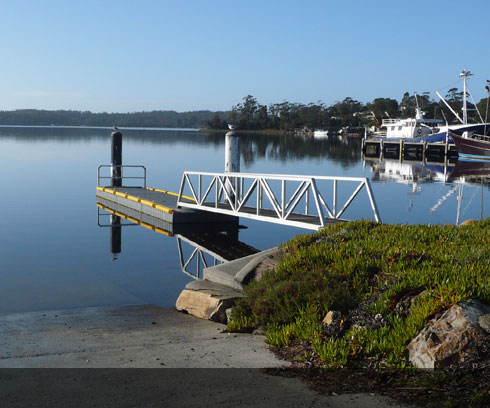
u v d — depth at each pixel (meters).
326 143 104.38
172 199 19.59
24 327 7.21
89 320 7.66
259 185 13.75
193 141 94.56
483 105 127.25
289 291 6.46
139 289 10.12
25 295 9.49
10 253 13.18
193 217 16.81
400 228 8.84
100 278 10.92
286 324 6.22
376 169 47.03
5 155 50.56
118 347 6.00
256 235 16.11
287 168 44.53
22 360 5.37
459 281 5.57
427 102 141.62
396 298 5.89
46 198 23.78
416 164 55.69
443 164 56.12
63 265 12.05
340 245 7.91
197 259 12.46
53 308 8.72
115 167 24.11
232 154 17.55
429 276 6.13
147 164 44.09
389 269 6.74
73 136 106.38
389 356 4.94
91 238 15.40
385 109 145.38
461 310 5.04
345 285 6.63
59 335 6.70
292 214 13.51
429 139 68.19
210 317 7.55
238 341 6.11
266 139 116.19
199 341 6.22
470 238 8.16
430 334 4.88
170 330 6.96
